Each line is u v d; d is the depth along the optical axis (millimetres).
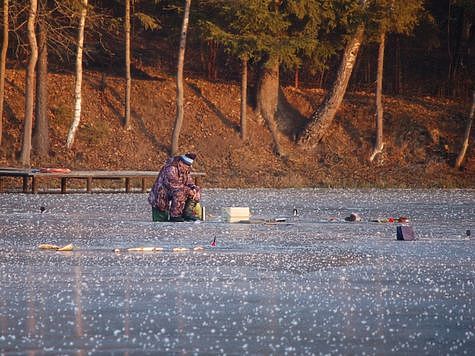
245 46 68062
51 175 51875
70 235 27578
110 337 12781
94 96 73500
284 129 74875
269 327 13531
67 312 14609
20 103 71375
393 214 38438
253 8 66812
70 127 68562
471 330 13383
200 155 71000
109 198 49062
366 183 68875
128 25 70438
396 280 18234
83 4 66312
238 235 27828
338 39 72625
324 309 14984
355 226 31609
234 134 73250
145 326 13531
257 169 70375
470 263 21016
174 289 16922
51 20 73688
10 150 66688
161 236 27344
